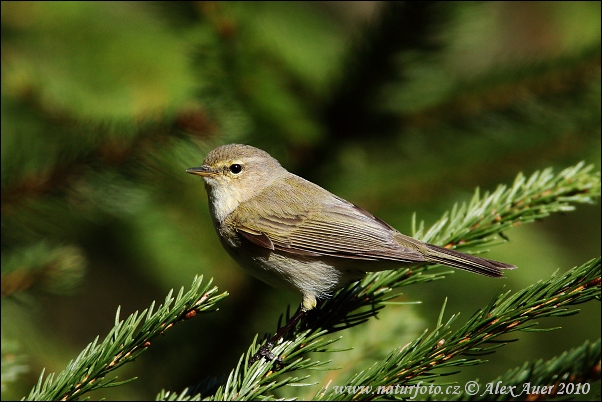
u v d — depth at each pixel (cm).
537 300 613
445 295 1217
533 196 817
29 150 912
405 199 1062
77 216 985
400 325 828
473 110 1042
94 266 1409
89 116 1118
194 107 927
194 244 1132
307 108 1023
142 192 949
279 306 1030
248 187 947
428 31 991
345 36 1548
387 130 1055
